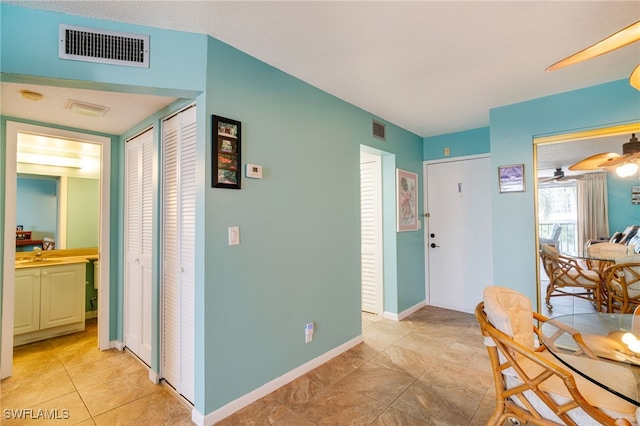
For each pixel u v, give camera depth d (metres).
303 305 2.33
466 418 1.78
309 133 2.41
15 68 1.39
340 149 2.72
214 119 1.76
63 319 3.17
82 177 3.75
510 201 2.85
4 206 2.28
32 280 2.98
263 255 2.04
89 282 3.71
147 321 2.41
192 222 1.91
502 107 2.91
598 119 2.46
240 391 1.89
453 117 3.25
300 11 1.54
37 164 3.45
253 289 1.98
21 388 2.14
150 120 2.36
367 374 2.30
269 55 1.98
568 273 2.62
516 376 1.41
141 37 1.62
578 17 1.60
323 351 2.49
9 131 2.32
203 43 1.74
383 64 2.11
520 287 2.78
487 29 1.71
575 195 2.61
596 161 2.54
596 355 1.39
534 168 2.76
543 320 1.80
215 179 1.76
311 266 2.41
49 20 1.45
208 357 1.73
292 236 2.25
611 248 2.45
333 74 2.26
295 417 1.80
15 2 1.39
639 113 2.31
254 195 1.99
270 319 2.08
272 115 2.12
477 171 3.70
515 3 1.49
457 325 3.33
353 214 2.86
